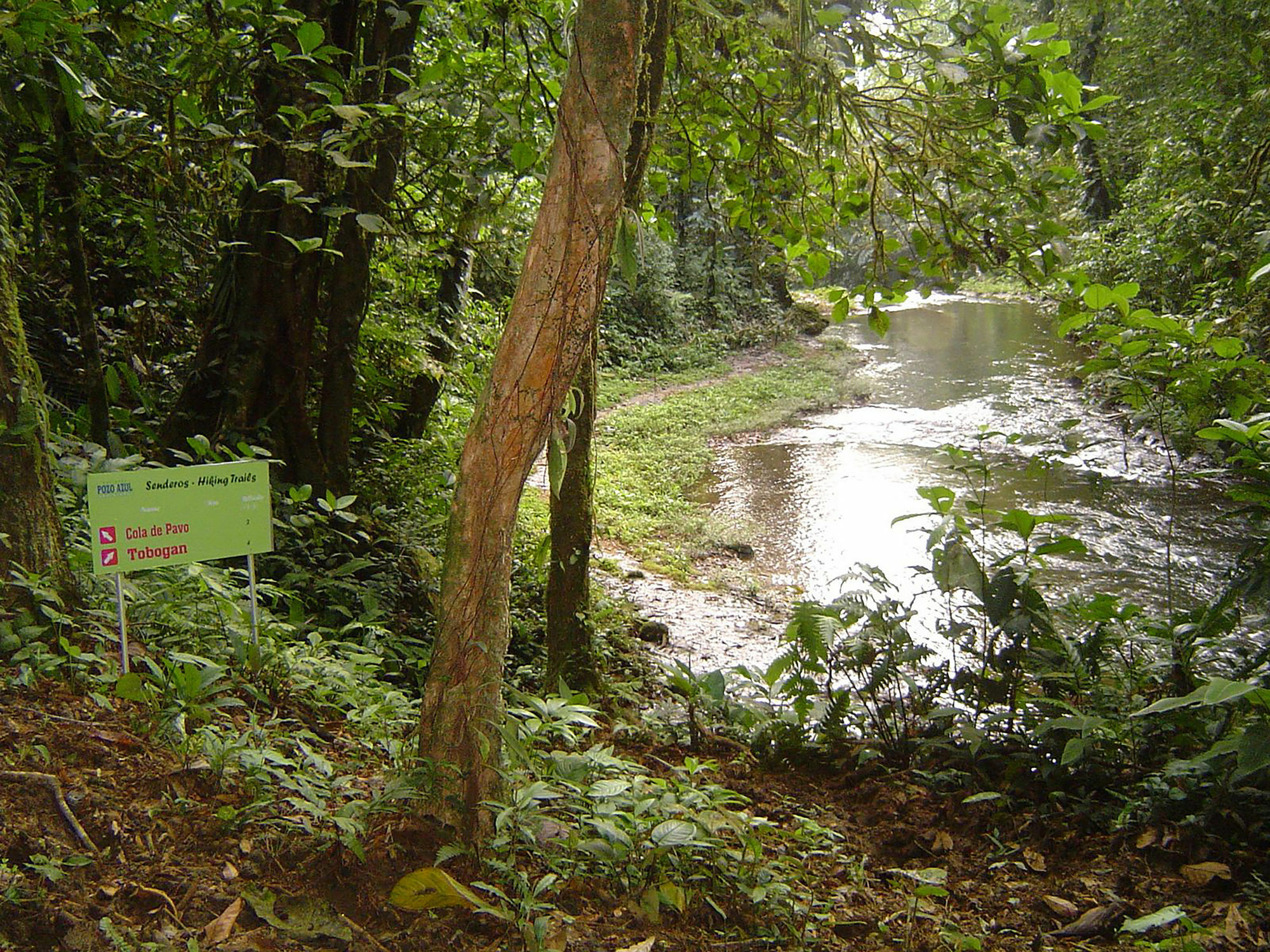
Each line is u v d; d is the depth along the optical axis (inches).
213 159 220.4
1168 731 175.9
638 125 204.1
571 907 108.8
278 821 107.0
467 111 241.3
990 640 203.8
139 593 146.0
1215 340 174.6
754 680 250.4
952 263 236.4
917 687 201.2
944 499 207.8
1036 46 189.5
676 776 178.2
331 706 149.7
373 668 175.2
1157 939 126.7
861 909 132.6
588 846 112.2
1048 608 201.5
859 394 702.5
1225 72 441.1
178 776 111.7
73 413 224.4
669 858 118.7
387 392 337.1
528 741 130.2
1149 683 192.4
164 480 125.6
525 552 323.3
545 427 105.8
